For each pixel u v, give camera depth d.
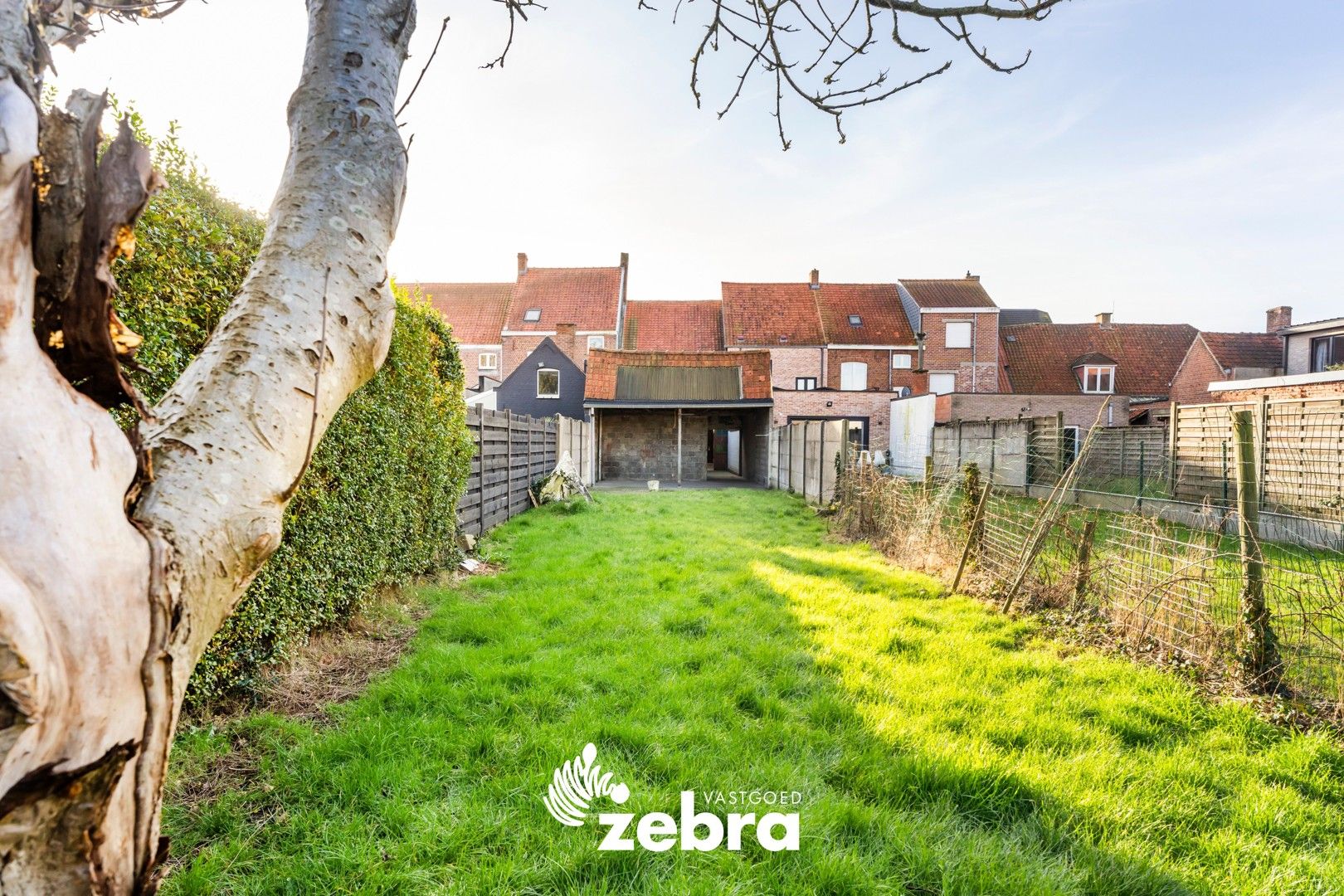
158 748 0.79
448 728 2.71
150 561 0.77
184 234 2.54
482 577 5.69
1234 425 3.60
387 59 1.29
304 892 1.79
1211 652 3.62
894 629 4.25
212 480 0.88
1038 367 28.69
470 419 7.25
